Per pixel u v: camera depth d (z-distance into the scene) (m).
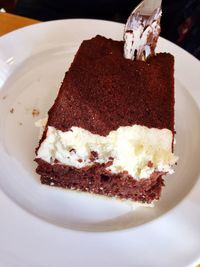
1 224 0.13
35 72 0.19
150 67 0.16
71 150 0.14
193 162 0.16
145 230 0.13
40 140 0.15
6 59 0.18
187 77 0.19
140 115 0.14
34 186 0.15
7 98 0.17
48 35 0.19
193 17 0.23
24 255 0.12
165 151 0.14
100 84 0.15
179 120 0.18
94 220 0.14
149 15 0.16
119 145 0.14
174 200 0.15
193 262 0.12
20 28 0.19
